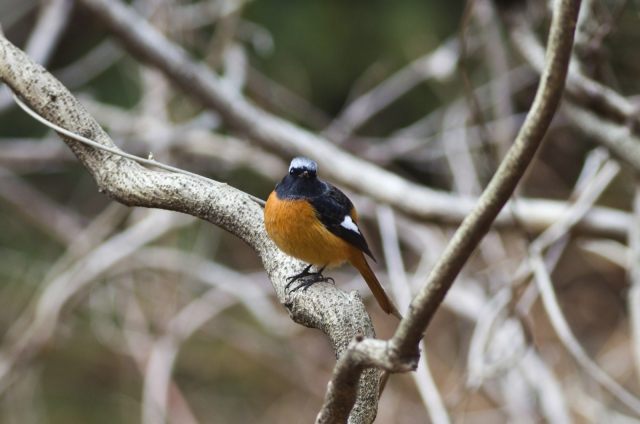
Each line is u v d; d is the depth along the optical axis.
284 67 16.38
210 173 15.12
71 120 5.18
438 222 11.29
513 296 8.53
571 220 9.29
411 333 3.01
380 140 16.16
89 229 13.52
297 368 14.15
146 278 14.31
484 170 14.39
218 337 15.45
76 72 15.52
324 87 17.12
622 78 14.52
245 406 14.79
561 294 16.22
